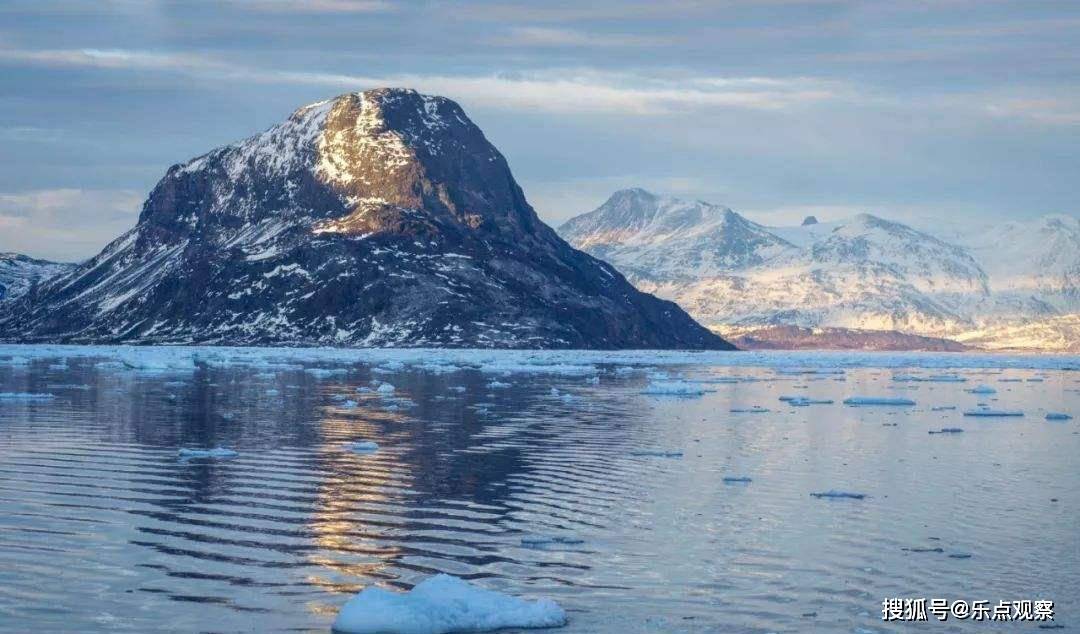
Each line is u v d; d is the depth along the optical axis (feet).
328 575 79.41
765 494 112.88
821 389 305.53
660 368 461.37
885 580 80.59
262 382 298.76
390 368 406.00
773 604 74.79
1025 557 87.35
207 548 86.33
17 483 113.91
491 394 257.75
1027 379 399.03
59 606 71.56
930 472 129.59
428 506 103.96
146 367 367.04
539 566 82.89
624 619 71.00
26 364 413.39
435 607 69.46
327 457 135.85
